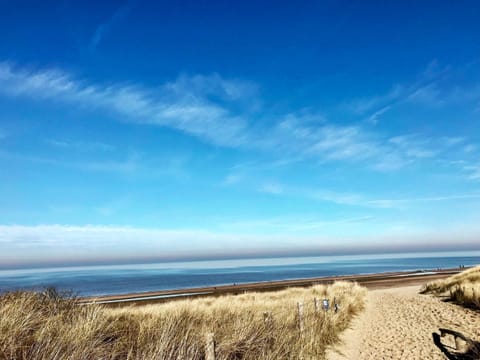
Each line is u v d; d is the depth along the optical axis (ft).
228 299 71.67
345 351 29.58
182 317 27.81
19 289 25.03
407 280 148.36
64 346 16.11
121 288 216.54
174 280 298.97
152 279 322.34
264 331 24.63
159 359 16.43
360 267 443.73
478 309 45.14
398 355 28.27
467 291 54.90
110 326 22.45
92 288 217.15
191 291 155.12
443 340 32.01
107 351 18.01
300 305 29.91
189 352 18.25
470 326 36.27
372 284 135.03
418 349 29.66
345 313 44.42
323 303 39.50
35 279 326.85
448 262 531.50
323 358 25.88
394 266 434.71
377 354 28.96
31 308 21.91
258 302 55.01
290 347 23.36
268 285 167.22
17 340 16.60
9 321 17.72
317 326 31.60
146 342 19.81
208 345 17.57
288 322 29.32
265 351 21.61
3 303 21.59
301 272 364.17
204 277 329.93
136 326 24.64
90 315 22.13
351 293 73.00
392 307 58.70
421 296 71.72
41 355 14.90
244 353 21.38
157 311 34.24
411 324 41.19
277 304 47.32
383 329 39.42
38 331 17.95
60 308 24.27
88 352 16.28
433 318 43.57
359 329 39.65
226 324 26.09
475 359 25.31
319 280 188.55
